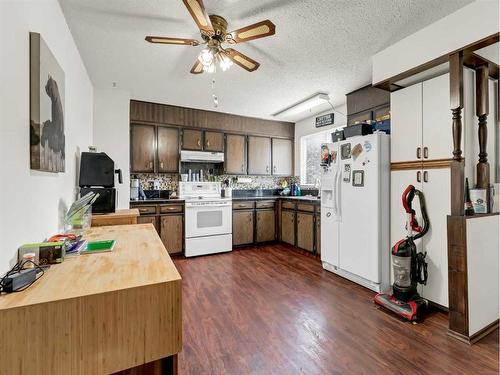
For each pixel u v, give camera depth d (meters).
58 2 1.77
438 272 2.21
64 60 1.94
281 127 5.18
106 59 2.61
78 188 2.50
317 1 1.78
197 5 1.48
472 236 1.85
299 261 3.69
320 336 1.87
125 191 3.54
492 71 2.16
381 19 1.99
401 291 2.18
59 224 1.78
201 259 3.82
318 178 4.80
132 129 3.86
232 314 2.18
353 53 2.51
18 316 0.76
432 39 2.05
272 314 2.18
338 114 4.21
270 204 4.73
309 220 4.02
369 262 2.63
